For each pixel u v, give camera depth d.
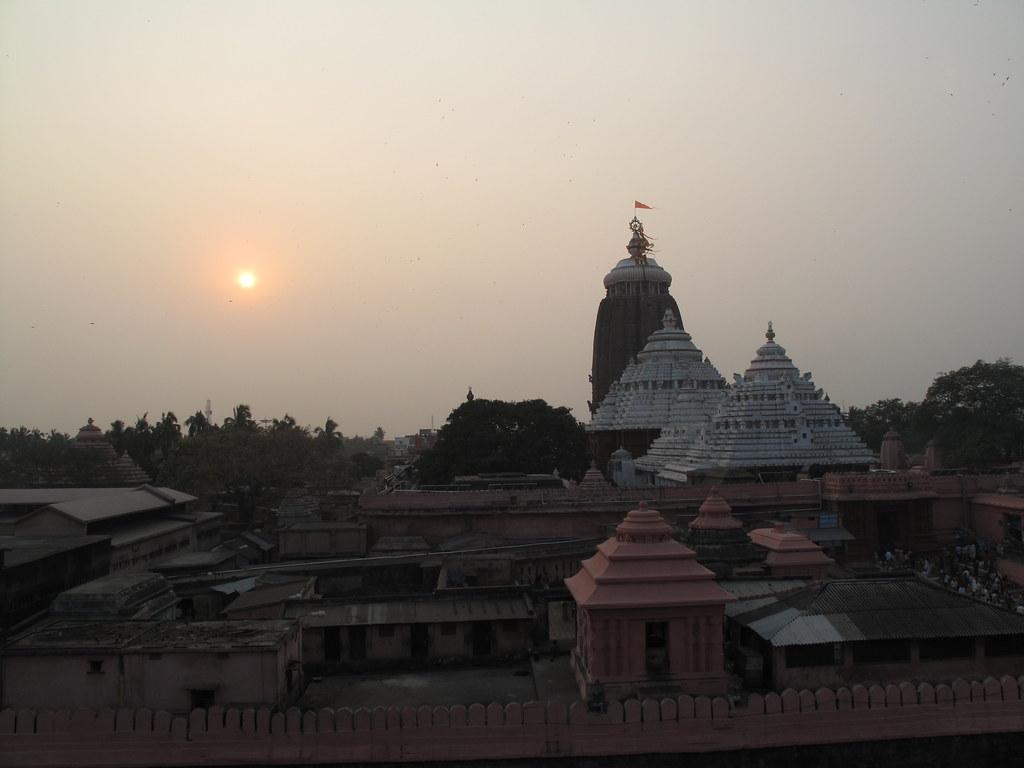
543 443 93.50
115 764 26.08
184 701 27.20
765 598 32.53
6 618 34.72
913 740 27.16
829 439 66.19
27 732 26.28
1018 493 57.97
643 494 58.41
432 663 33.06
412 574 47.22
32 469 93.62
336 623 32.84
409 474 128.62
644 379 96.69
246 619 31.98
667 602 27.67
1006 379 93.19
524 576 46.56
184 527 59.47
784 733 26.78
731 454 64.38
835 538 53.81
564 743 26.33
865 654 29.14
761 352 70.25
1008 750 27.41
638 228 125.50
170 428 124.50
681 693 27.47
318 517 69.75
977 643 29.50
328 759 26.11
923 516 56.00
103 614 33.59
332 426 145.12
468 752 26.25
